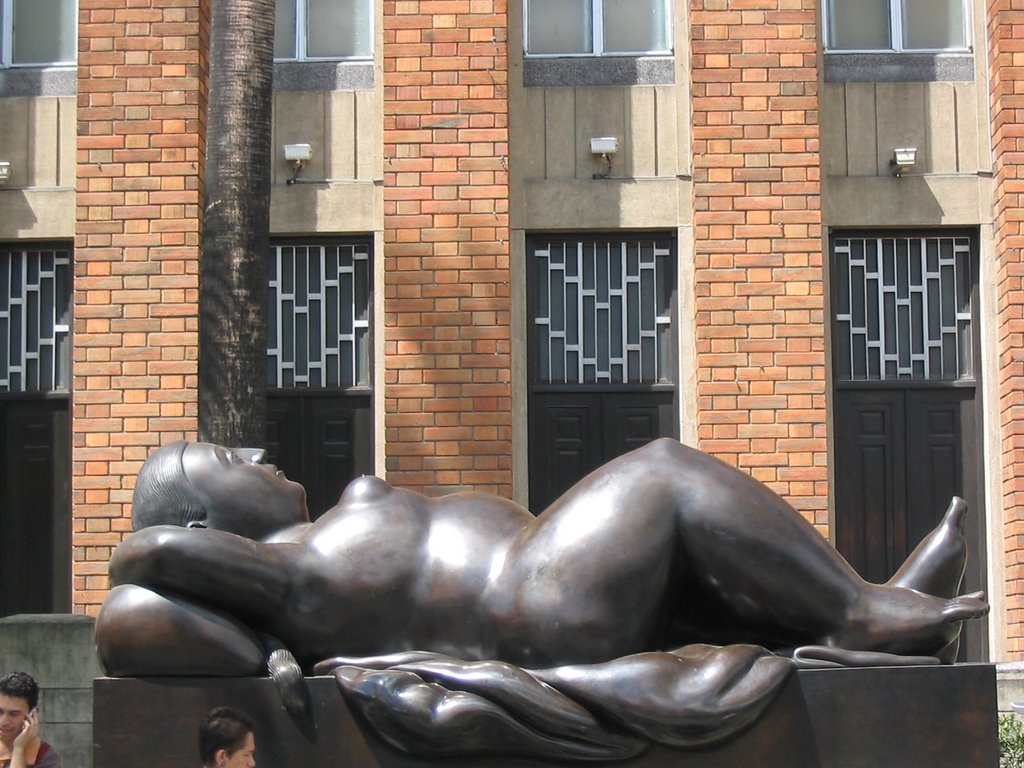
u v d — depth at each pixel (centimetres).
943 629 480
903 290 1313
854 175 1305
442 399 1225
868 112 1310
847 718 468
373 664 477
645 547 475
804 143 1240
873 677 470
